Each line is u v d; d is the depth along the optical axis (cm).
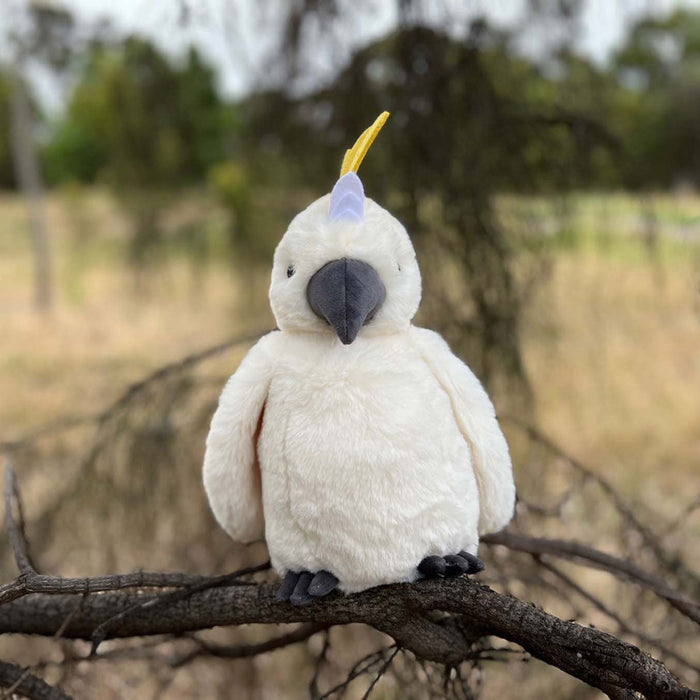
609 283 501
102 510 326
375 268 139
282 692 354
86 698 223
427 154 372
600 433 650
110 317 1036
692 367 722
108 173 695
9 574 298
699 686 241
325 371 140
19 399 743
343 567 141
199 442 335
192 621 161
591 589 396
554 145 404
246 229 586
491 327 378
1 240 1789
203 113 580
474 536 148
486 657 169
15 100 1175
